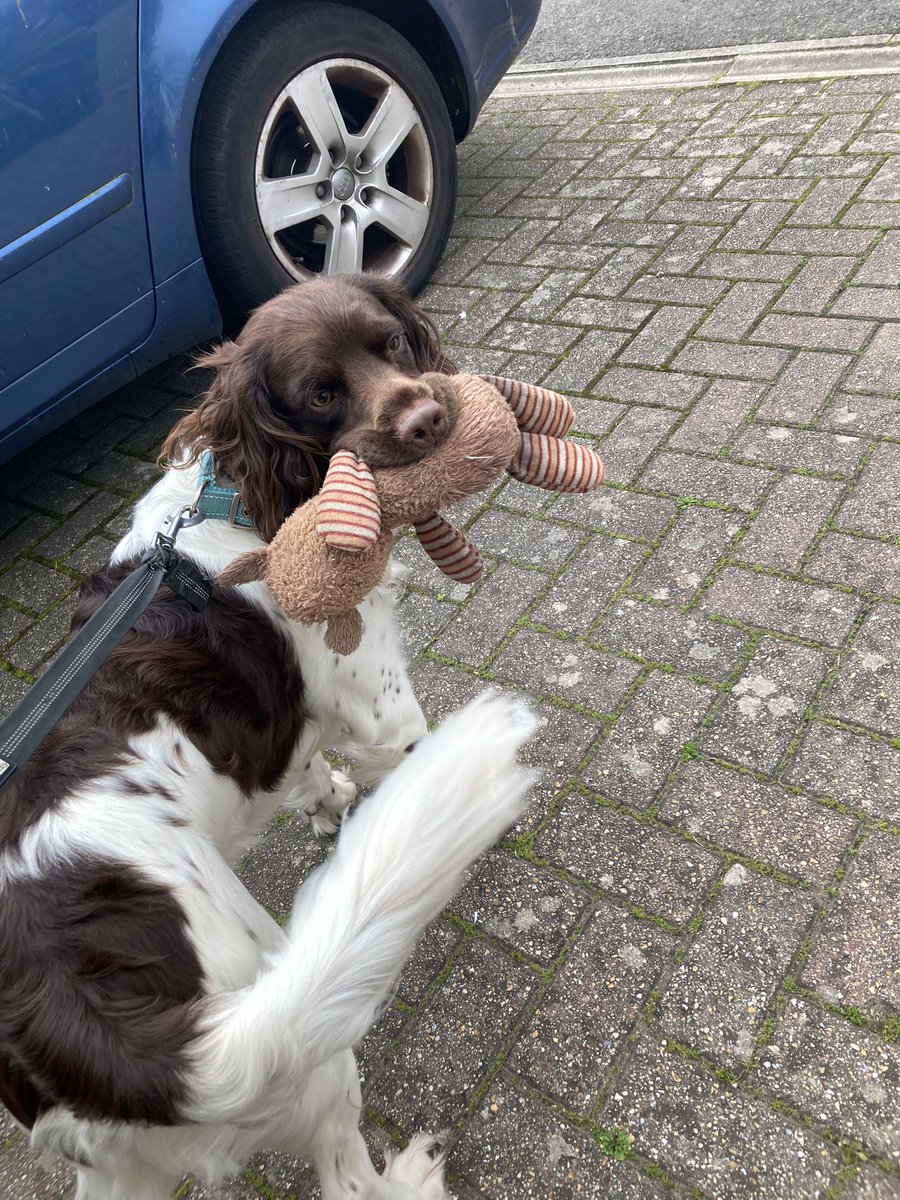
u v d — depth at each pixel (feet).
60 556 5.56
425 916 1.82
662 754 3.60
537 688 3.99
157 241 5.24
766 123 7.34
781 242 6.03
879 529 4.12
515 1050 2.95
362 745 3.28
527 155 8.11
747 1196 2.52
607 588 4.30
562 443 2.63
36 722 2.30
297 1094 2.07
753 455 4.67
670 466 4.78
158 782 2.40
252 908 2.37
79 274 4.93
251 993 1.78
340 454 2.35
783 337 5.30
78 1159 2.15
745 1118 2.65
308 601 2.26
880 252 5.65
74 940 2.03
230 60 5.32
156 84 4.97
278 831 3.90
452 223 6.89
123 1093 1.79
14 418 4.98
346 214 6.16
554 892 3.31
